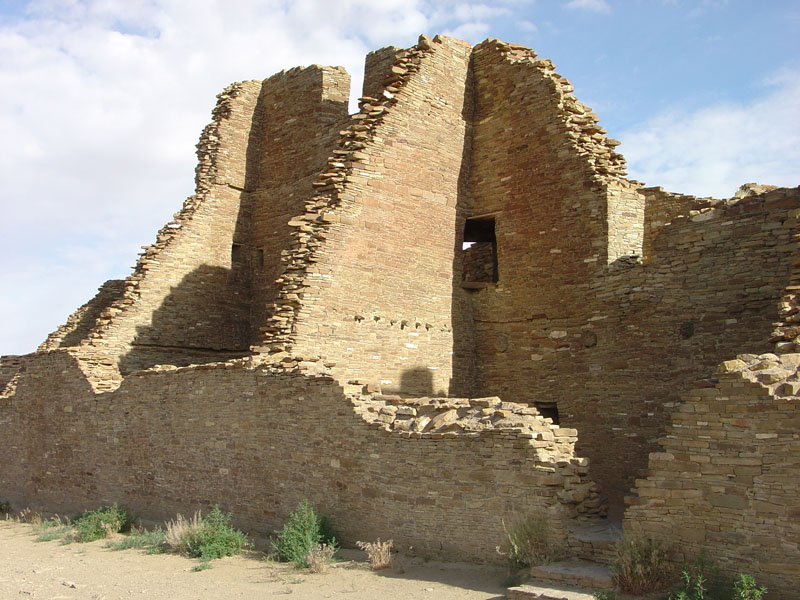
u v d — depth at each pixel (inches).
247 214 989.8
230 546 569.6
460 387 775.7
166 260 906.7
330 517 564.4
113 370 854.5
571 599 366.3
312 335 665.0
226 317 952.3
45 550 650.2
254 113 1010.1
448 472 486.3
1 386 1061.8
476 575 439.2
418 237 760.3
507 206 777.6
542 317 732.0
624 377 644.7
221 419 679.7
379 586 436.5
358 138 732.0
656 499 390.6
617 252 684.7
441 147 788.6
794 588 343.6
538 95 757.9
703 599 350.9
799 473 347.9
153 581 491.8
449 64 805.9
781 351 408.2
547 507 434.9
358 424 550.0
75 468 850.8
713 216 592.1
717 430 375.9
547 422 470.3
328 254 685.3
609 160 723.4
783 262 545.6
